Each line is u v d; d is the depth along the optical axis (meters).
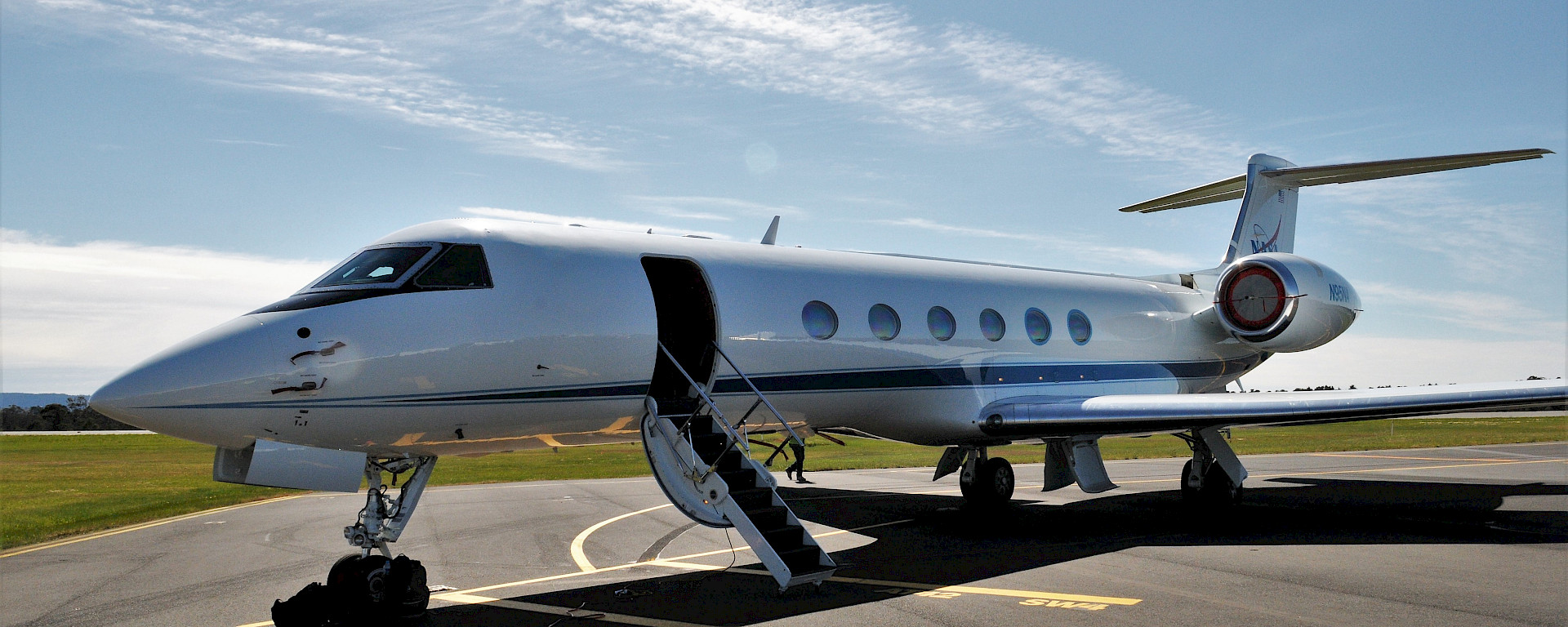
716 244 10.66
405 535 12.02
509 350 8.48
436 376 8.15
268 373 7.50
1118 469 22.22
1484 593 7.72
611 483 19.64
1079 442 13.07
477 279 8.58
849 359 10.88
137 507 16.23
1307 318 13.91
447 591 8.53
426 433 8.27
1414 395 11.77
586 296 9.00
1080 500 15.70
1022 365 12.88
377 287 8.26
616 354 9.09
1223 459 12.97
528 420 8.77
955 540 11.11
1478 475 19.77
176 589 8.73
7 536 12.53
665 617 7.33
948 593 7.98
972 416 12.18
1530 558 9.38
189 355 7.45
